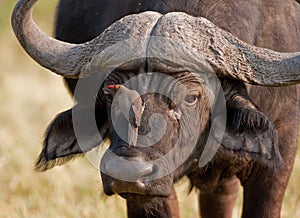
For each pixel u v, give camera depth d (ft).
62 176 79.82
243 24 57.52
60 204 75.31
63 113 58.13
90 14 65.62
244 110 55.52
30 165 83.25
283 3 60.59
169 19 53.52
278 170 59.67
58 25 71.26
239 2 58.08
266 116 57.06
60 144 58.54
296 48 61.05
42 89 119.75
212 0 57.21
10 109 106.63
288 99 60.34
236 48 54.13
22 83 123.75
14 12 55.16
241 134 56.44
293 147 61.62
